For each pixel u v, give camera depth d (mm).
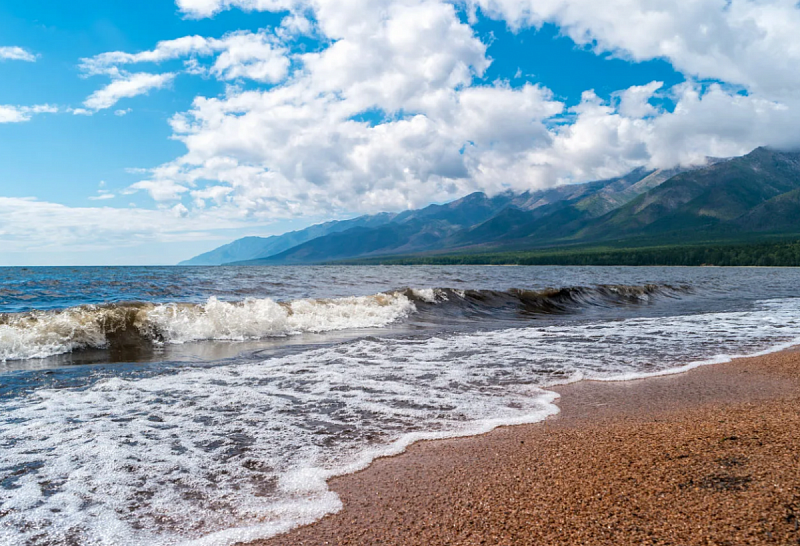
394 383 9383
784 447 5145
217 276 45469
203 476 5207
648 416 7145
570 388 9102
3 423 6738
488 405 7957
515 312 23750
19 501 4586
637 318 21594
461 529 4000
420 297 23906
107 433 6445
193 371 10117
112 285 30531
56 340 12156
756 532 3582
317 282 39656
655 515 3957
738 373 10273
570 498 4375
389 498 4648
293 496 4754
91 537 4004
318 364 11039
